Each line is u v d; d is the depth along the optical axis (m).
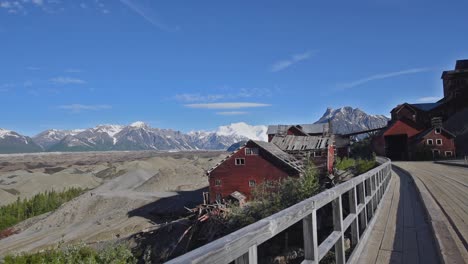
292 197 21.31
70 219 61.88
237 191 39.19
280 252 17.48
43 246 45.97
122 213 57.97
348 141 62.16
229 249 2.35
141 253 32.16
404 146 60.28
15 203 81.06
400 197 14.29
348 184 6.09
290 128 64.12
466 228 7.83
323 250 4.27
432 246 7.11
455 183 17.86
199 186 81.38
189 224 33.88
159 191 78.94
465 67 70.06
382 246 7.19
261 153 38.66
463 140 56.91
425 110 65.00
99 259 14.27
